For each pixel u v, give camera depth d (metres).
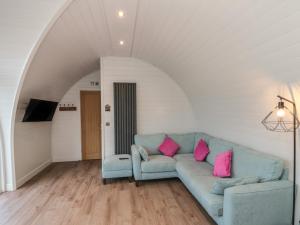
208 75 3.28
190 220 2.54
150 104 4.75
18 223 2.49
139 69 4.65
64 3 2.15
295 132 2.03
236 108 3.15
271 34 1.77
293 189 2.05
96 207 2.88
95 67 5.27
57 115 5.38
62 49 3.32
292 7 1.45
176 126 4.90
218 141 3.50
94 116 5.63
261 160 2.35
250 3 1.65
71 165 5.07
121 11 2.41
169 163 3.71
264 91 2.45
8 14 2.29
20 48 2.74
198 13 2.13
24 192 3.41
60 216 2.65
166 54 3.70
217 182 2.16
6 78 3.05
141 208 2.85
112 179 4.02
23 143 3.89
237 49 2.27
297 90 2.01
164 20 2.54
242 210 1.93
